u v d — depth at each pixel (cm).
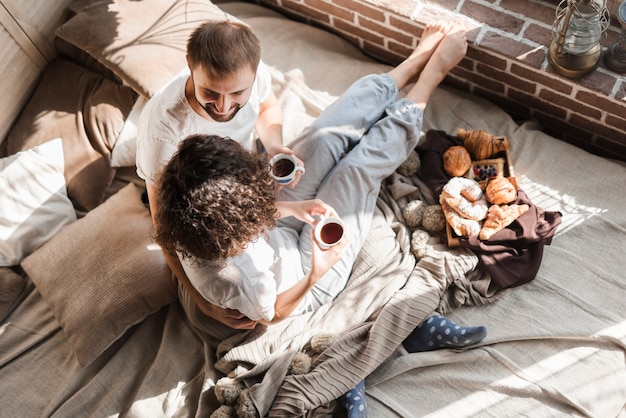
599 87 205
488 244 197
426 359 185
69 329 198
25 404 198
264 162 149
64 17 251
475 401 179
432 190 213
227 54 142
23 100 246
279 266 185
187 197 134
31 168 220
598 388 175
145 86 219
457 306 195
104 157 225
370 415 181
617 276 193
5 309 211
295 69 248
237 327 182
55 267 204
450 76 245
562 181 212
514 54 214
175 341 201
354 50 259
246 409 176
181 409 188
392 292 194
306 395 177
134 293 197
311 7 255
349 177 196
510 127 227
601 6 188
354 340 186
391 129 205
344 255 197
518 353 184
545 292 193
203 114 166
